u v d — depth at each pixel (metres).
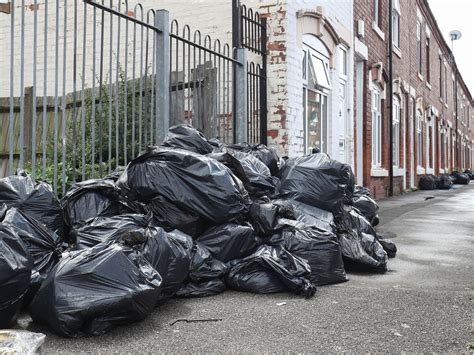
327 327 3.04
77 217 3.67
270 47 7.21
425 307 3.47
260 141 7.05
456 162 32.88
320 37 8.49
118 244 2.99
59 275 2.75
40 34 8.59
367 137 11.84
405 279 4.35
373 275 4.50
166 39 5.12
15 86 8.77
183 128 4.55
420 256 5.44
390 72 13.91
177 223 3.73
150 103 5.36
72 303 2.66
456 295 3.79
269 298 3.64
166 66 5.12
